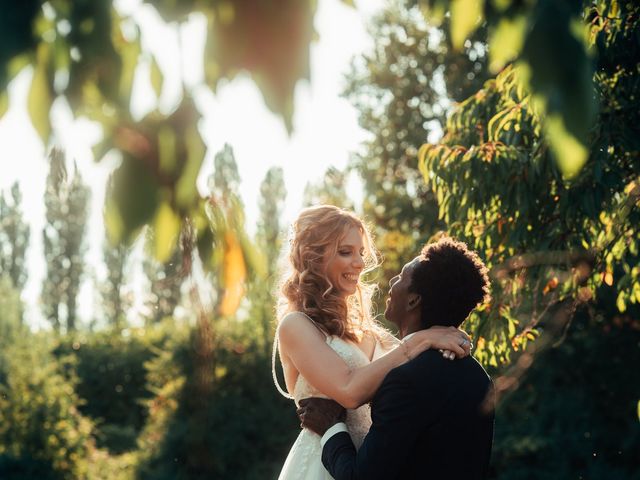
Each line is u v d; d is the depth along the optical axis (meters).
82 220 29.42
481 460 2.54
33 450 12.10
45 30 0.97
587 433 12.62
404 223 13.16
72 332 19.67
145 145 0.97
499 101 4.41
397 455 2.41
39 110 0.97
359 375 2.65
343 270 3.04
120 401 18.20
